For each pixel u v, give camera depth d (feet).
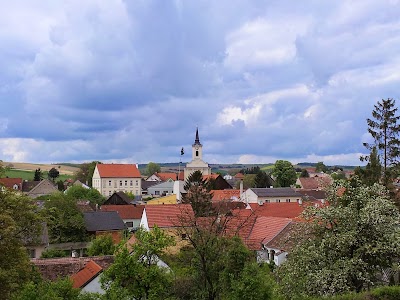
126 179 491.72
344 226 85.40
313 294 81.51
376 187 90.89
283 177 473.26
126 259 85.15
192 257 89.35
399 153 169.07
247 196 338.34
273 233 162.91
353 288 82.58
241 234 157.58
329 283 80.07
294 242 92.84
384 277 101.14
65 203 203.00
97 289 107.14
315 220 88.48
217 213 111.14
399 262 85.40
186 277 89.76
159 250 91.66
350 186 92.12
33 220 96.02
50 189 429.79
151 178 625.41
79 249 195.62
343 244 82.74
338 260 80.94
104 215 216.54
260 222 176.24
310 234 89.66
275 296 81.61
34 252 161.17
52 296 70.64
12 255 88.99
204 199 196.13
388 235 81.56
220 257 80.43
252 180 507.71
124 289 81.25
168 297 85.56
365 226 84.02
